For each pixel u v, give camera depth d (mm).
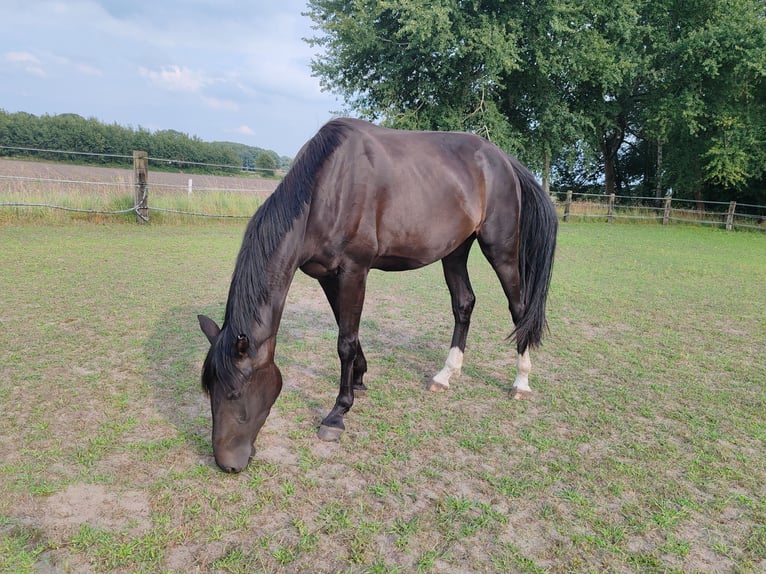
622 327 5078
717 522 2129
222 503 2098
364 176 2602
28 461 2307
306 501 2137
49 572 1690
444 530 1989
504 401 3250
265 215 2334
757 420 3094
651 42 17562
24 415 2732
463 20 15047
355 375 3205
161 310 4754
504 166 3201
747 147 15977
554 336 4711
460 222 2971
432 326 4844
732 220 15750
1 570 1671
